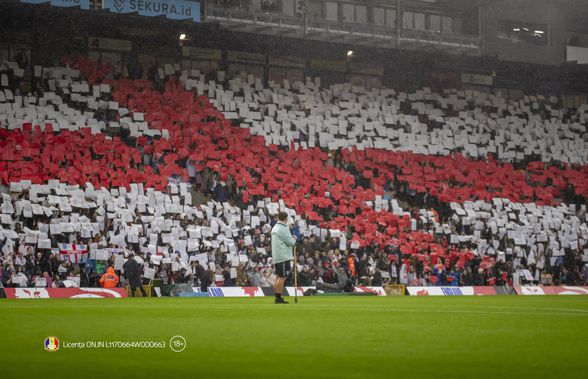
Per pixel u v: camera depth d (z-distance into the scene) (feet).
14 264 123.44
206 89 178.29
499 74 214.90
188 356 24.06
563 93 226.38
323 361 22.86
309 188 162.71
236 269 138.82
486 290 148.46
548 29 222.28
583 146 208.13
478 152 193.06
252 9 188.34
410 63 206.90
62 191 138.92
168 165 153.99
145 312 52.54
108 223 137.59
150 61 182.70
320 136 177.47
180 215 143.43
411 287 139.13
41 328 34.68
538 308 63.16
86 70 168.25
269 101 184.24
